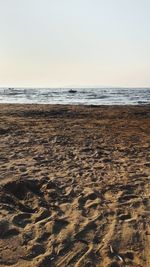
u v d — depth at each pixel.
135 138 10.73
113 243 3.68
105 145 9.24
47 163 6.95
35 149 8.27
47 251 3.49
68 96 57.69
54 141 9.52
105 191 5.33
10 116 16.98
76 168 6.64
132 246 3.62
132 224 4.15
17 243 3.63
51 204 4.76
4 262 3.26
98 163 7.14
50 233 3.88
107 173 6.36
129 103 37.78
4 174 5.88
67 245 3.62
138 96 64.19
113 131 12.31
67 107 24.66
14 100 40.66
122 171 6.53
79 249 3.54
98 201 4.88
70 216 4.36
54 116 17.94
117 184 5.68
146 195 5.18
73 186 5.50
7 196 4.87
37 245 3.60
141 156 7.94
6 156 7.34
